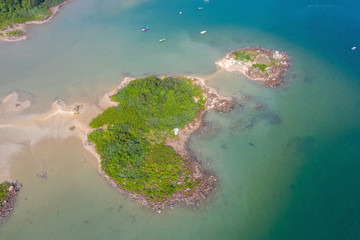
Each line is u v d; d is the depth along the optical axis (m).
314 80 83.44
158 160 61.97
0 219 54.59
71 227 53.41
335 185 57.62
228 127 70.69
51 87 83.19
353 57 90.06
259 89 80.94
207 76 85.00
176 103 72.56
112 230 52.75
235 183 59.38
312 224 51.75
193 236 51.75
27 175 61.62
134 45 98.94
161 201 55.91
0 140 68.81
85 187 59.03
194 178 59.88
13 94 81.38
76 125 71.19
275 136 68.56
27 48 99.00
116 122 69.31
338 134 68.38
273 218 53.53
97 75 86.81
